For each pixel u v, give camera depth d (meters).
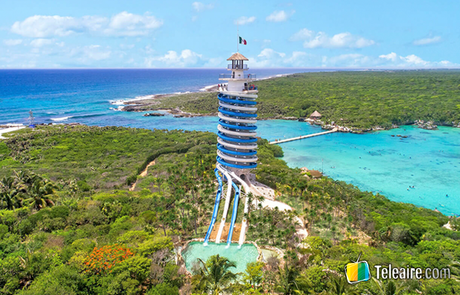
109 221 87.69
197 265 68.81
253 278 58.56
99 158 160.25
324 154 182.62
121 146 180.50
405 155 181.12
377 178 146.75
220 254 76.38
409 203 115.50
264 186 113.38
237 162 113.75
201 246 79.94
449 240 76.75
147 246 66.25
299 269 64.38
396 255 69.19
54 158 159.00
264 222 86.12
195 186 105.50
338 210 97.00
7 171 131.25
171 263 64.75
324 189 108.06
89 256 61.22
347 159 173.88
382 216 92.00
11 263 57.19
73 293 52.44
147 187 117.31
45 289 52.12
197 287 54.88
